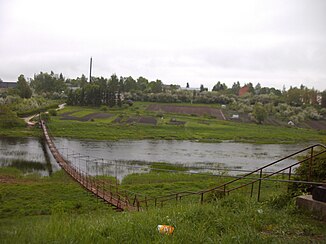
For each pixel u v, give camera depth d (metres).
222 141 83.19
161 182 37.12
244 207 9.81
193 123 109.75
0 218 21.84
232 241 6.42
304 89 176.62
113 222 8.09
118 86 169.75
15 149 59.06
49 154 54.72
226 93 193.25
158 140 79.81
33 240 6.17
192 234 6.77
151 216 8.84
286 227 7.54
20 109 112.44
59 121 96.56
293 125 121.88
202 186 32.84
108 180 37.06
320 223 7.88
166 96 161.50
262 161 55.62
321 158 12.91
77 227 7.12
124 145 69.44
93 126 91.62
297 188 12.10
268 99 168.00
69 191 29.95
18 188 31.08
